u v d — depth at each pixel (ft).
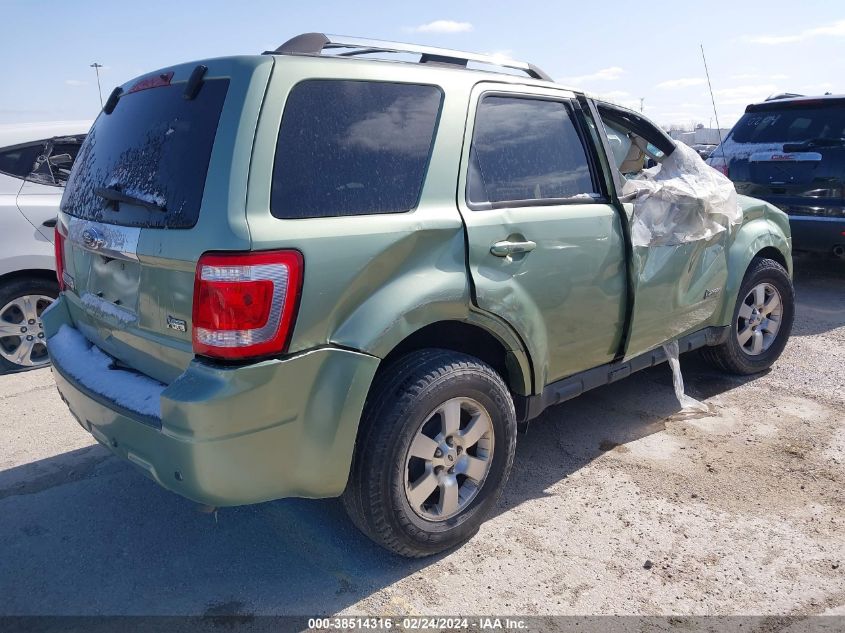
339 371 7.95
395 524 8.76
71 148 17.43
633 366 12.59
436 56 10.18
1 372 16.90
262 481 7.72
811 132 22.81
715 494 11.07
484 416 9.54
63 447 13.03
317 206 7.91
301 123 8.02
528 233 9.84
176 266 7.63
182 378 7.47
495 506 10.85
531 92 10.75
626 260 11.53
